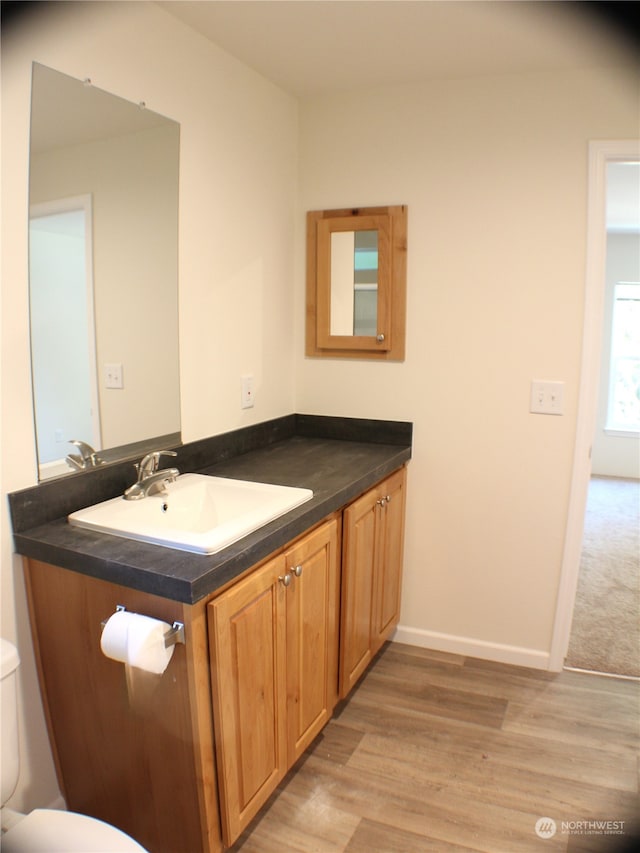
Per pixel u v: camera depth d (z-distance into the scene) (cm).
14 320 138
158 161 176
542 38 188
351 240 247
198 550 132
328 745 198
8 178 133
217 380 213
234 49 200
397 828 166
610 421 583
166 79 176
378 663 248
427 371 244
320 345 258
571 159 215
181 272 190
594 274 218
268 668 152
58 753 156
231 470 206
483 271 231
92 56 152
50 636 147
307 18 177
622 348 574
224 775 137
